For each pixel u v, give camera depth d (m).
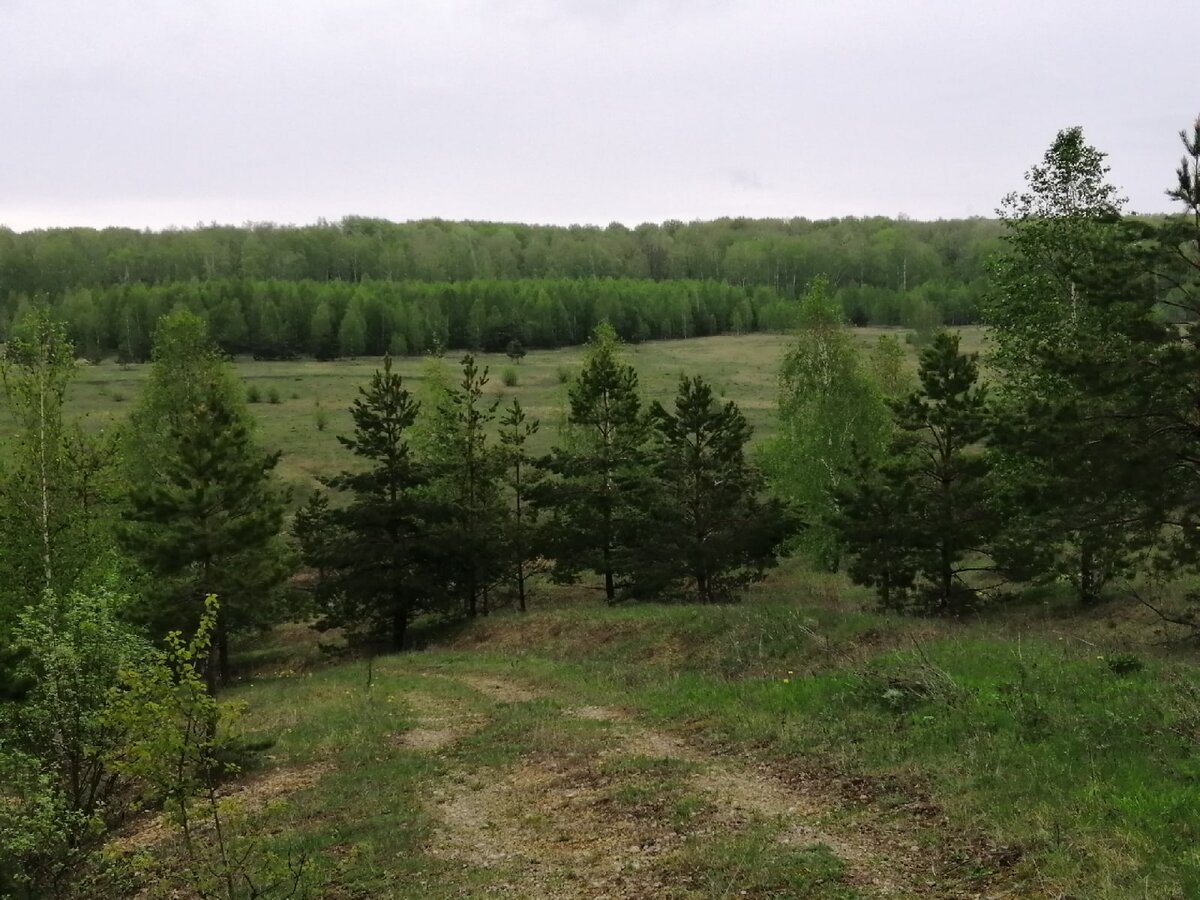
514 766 13.27
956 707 11.94
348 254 174.62
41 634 11.71
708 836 9.30
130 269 162.75
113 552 24.83
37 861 10.50
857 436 33.31
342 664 30.95
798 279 163.50
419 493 36.44
